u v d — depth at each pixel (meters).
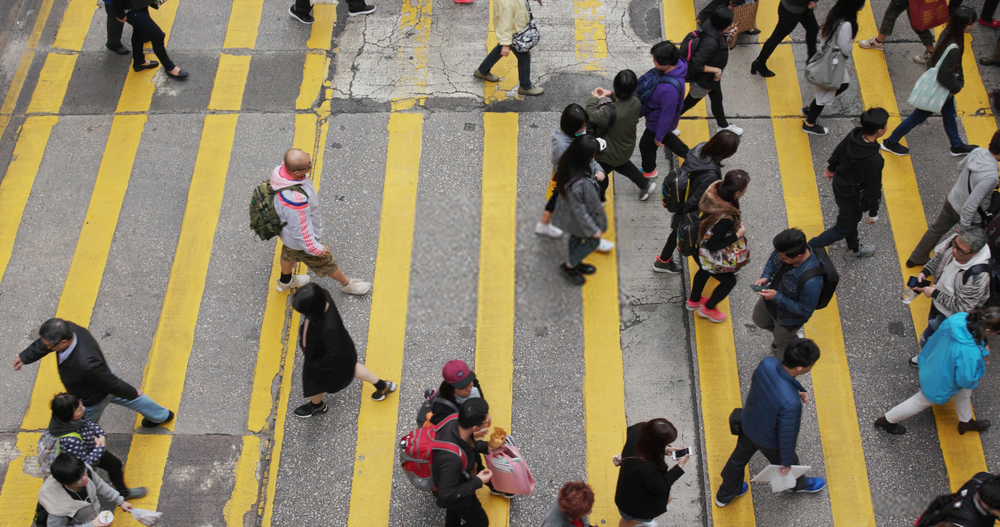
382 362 6.51
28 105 7.96
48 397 6.36
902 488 5.88
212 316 6.75
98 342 6.60
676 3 8.56
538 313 6.70
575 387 6.38
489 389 6.37
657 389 6.35
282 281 6.70
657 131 6.73
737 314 6.66
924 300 6.70
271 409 6.32
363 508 5.91
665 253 6.67
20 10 8.60
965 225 6.12
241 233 7.18
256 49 8.30
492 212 7.20
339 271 6.57
